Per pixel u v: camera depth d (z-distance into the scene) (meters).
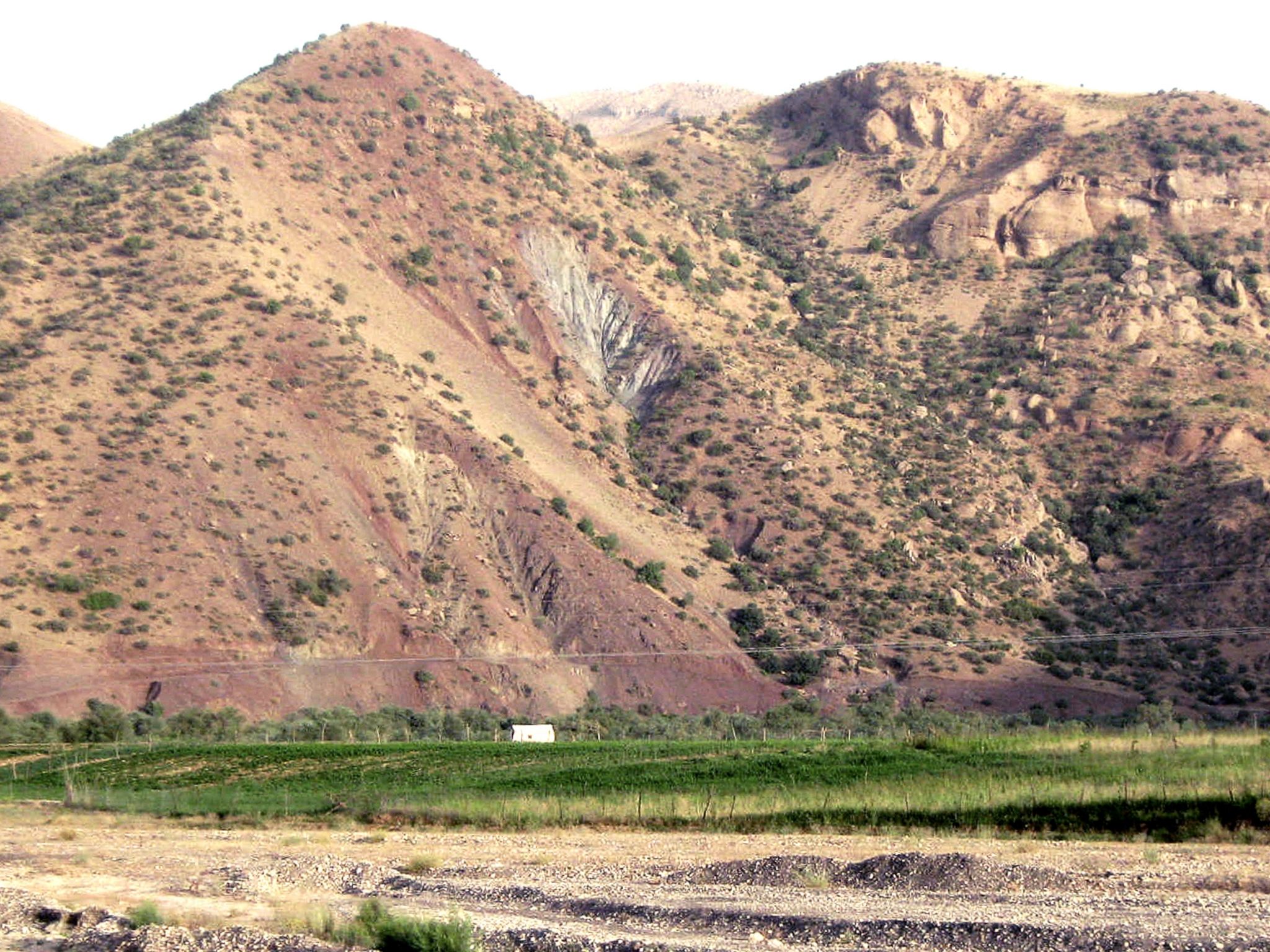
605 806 61.00
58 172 178.12
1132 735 75.38
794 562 146.88
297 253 163.75
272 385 140.50
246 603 117.88
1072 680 132.38
